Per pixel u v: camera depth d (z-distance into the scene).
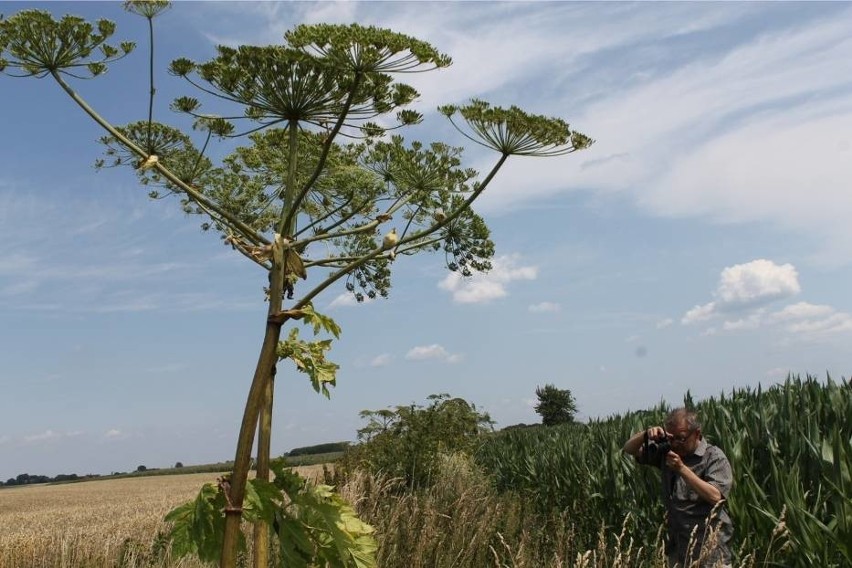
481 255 5.66
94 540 11.09
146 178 4.65
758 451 7.49
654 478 8.38
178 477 69.44
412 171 4.45
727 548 5.45
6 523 22.83
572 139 3.57
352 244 4.84
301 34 2.88
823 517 6.09
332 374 2.71
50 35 3.14
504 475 16.03
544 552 7.46
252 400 2.49
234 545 2.43
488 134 3.52
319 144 4.48
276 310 2.59
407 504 8.05
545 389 42.28
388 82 3.08
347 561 2.88
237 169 4.89
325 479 10.91
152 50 3.33
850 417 7.16
